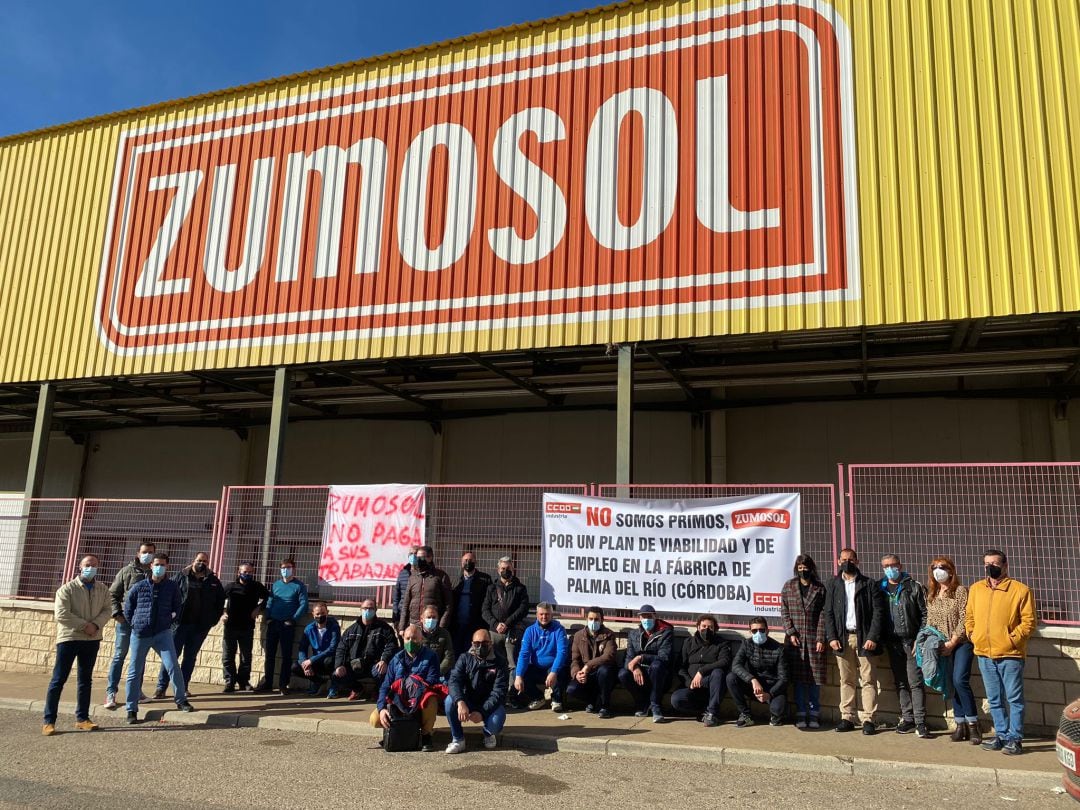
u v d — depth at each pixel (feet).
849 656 27.58
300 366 42.29
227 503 39.83
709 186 35.27
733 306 34.04
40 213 50.55
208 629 34.14
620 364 35.65
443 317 39.29
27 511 45.83
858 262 32.50
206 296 44.75
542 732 26.86
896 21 33.71
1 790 20.43
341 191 42.83
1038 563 37.24
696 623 31.04
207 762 23.76
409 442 56.08
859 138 33.35
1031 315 30.48
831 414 46.96
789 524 30.14
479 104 40.55
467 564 32.86
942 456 44.27
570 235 37.45
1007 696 24.17
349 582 36.17
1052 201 30.48
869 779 22.43
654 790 21.15
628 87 37.52
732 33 36.06
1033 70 31.58
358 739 27.25
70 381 47.91
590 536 32.73
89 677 28.48
